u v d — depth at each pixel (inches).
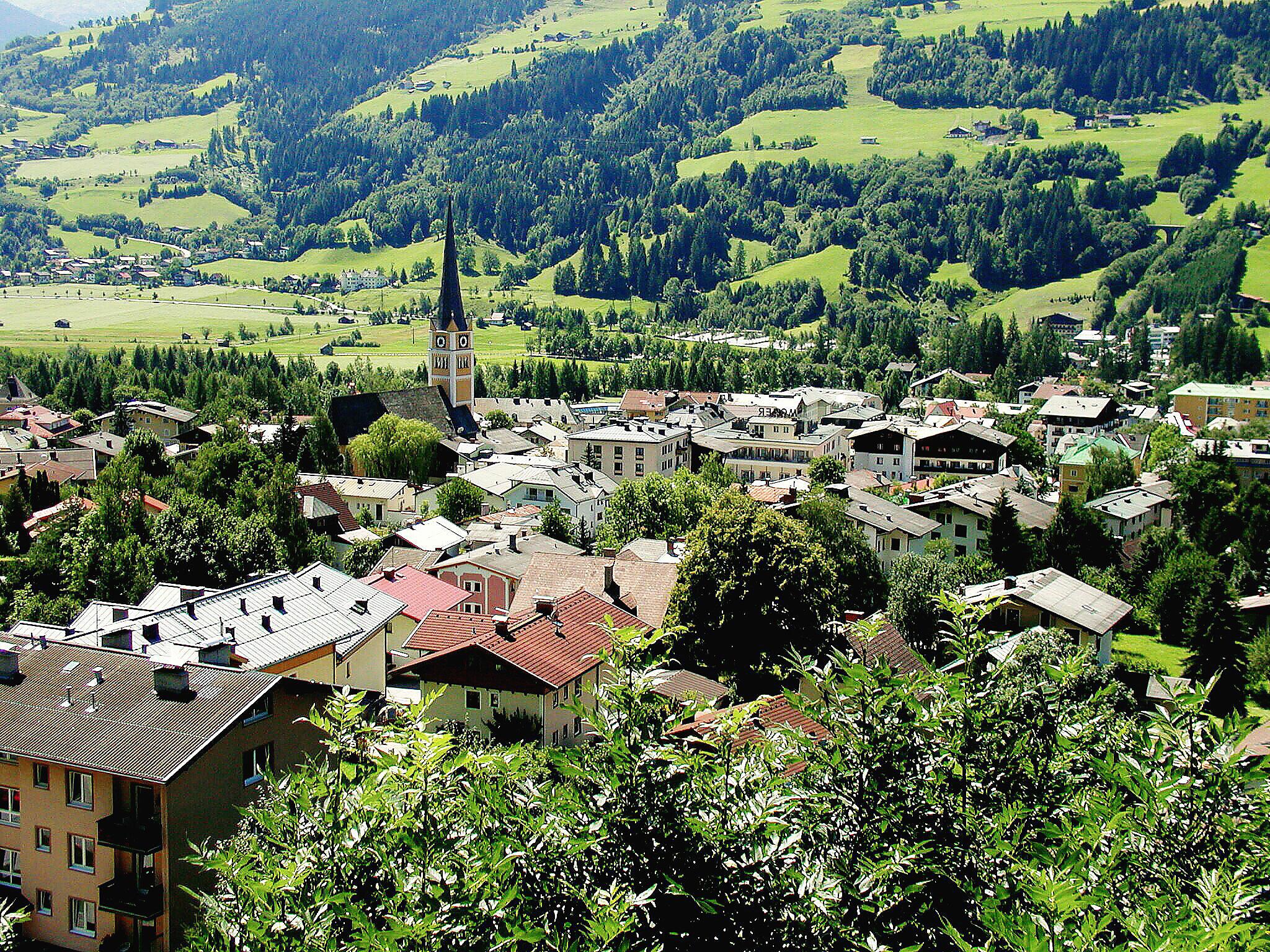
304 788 1073.5
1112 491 6707.7
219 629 2694.4
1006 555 5147.6
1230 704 3900.1
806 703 1069.8
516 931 855.1
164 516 4170.8
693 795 1000.2
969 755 1026.7
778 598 3329.2
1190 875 891.4
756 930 916.6
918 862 949.8
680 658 3385.8
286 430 7175.2
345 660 2861.7
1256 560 5610.2
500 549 4402.1
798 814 1007.0
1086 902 798.5
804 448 7696.9
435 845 1005.2
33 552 4052.7
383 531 5226.4
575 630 2886.3
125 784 1818.4
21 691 1985.7
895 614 4005.9
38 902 1886.1
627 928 853.2
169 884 1798.7
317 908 954.7
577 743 2719.0
